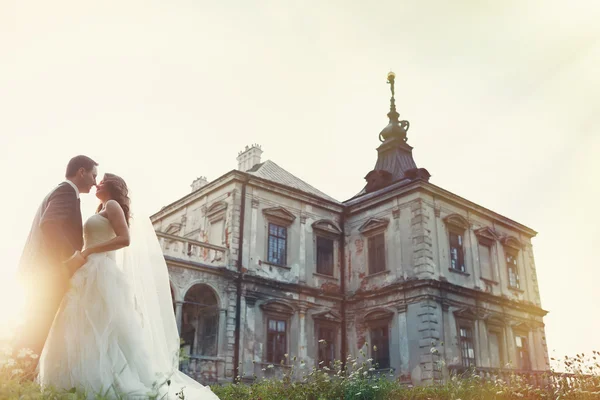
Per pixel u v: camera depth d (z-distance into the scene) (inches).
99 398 143.9
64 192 179.2
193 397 173.2
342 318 1021.2
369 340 978.7
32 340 157.8
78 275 167.0
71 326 158.6
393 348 930.1
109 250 174.6
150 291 187.8
